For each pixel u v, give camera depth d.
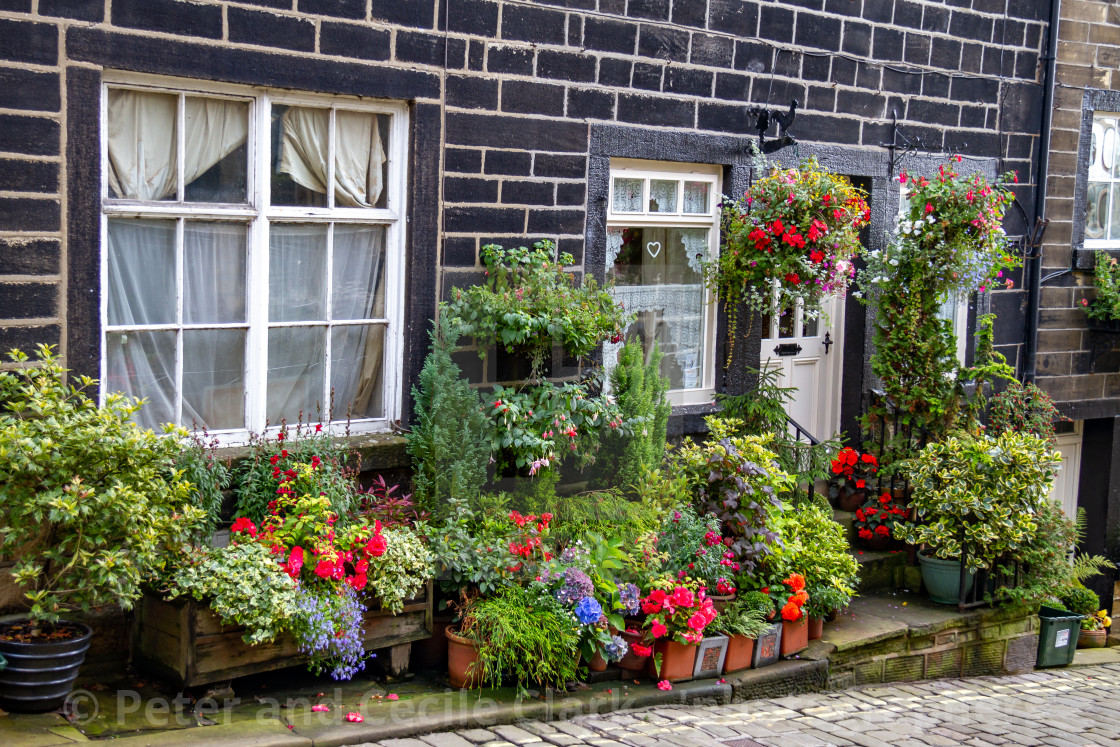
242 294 5.45
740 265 7.05
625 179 6.95
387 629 5.09
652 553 5.72
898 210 8.22
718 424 6.68
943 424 7.84
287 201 5.56
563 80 6.35
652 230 7.18
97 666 4.84
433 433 5.61
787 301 7.00
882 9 7.84
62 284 4.72
